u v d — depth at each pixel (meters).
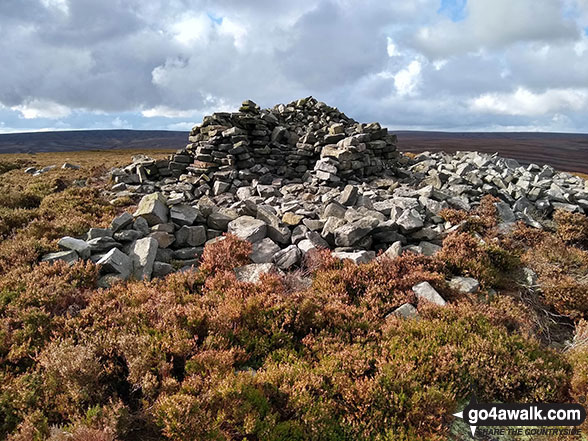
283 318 6.49
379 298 7.51
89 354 4.93
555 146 117.56
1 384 4.78
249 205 11.84
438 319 6.64
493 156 24.81
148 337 5.51
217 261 8.70
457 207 13.42
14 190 17.23
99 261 8.20
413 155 29.25
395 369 5.20
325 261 8.80
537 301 8.19
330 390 4.98
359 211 11.82
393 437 4.34
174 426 4.07
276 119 24.31
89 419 4.14
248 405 4.42
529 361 5.68
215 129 21.98
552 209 14.88
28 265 8.07
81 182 20.72
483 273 8.60
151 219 10.68
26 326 5.94
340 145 19.42
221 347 5.57
